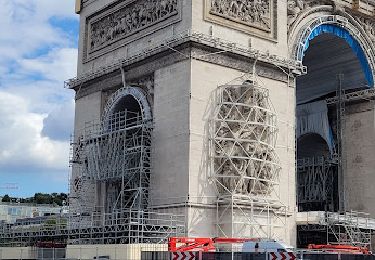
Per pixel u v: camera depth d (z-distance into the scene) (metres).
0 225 73.62
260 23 57.19
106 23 63.75
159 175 52.88
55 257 49.41
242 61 55.06
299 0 61.59
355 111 68.81
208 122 52.00
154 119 54.62
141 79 57.56
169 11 55.16
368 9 67.44
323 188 73.75
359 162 67.50
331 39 65.94
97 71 62.75
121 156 55.59
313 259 35.75
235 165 51.66
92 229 51.97
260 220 52.44
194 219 49.69
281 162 56.16
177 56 53.22
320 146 77.19
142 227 47.34
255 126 53.44
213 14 53.97
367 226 60.69
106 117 60.31
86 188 61.81
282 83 57.84
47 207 163.75
